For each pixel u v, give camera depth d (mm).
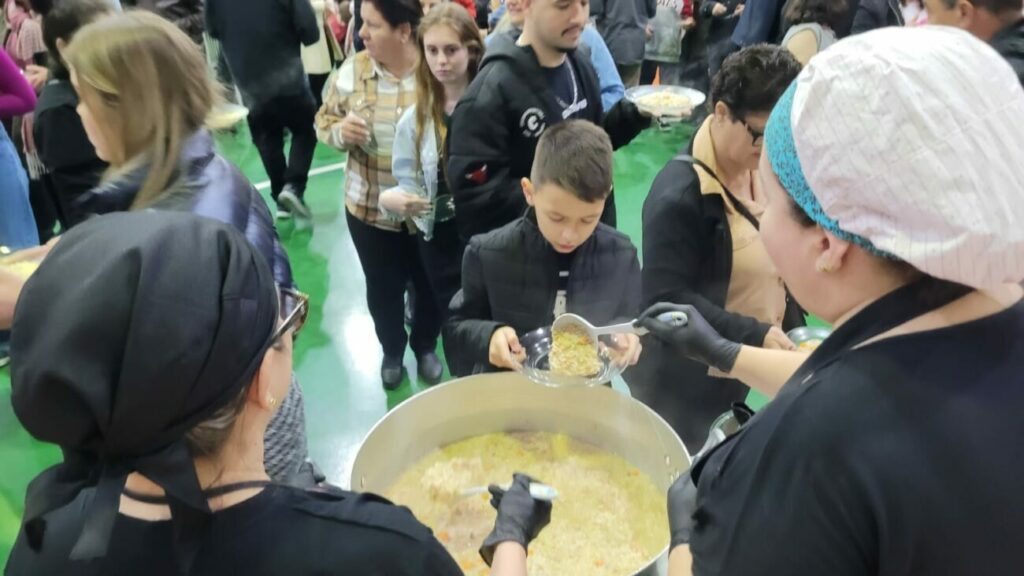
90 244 716
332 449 2871
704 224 1752
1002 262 644
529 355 1714
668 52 5723
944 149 636
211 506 746
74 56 1526
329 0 5629
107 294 673
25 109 3010
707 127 1756
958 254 638
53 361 665
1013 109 664
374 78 2762
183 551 720
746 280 1826
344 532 777
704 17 5695
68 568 741
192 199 1498
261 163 5480
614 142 2713
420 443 1589
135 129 1513
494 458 1604
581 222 1725
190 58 1562
